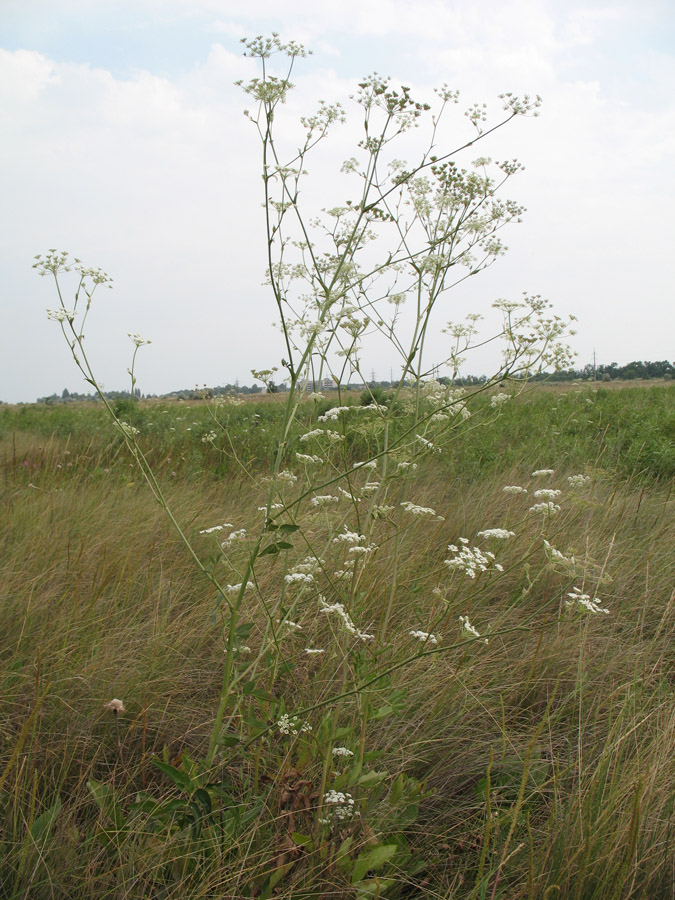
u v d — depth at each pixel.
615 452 7.54
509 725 2.99
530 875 1.91
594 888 2.04
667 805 2.31
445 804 2.60
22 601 3.53
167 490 6.13
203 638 3.41
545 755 2.83
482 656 3.29
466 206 3.07
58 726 2.74
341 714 2.79
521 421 10.11
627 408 11.26
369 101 2.78
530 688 3.14
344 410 2.86
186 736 2.79
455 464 7.00
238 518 4.96
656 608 4.02
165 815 2.19
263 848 2.15
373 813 2.39
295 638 3.05
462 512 5.21
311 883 2.06
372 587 3.39
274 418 10.64
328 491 4.53
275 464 2.37
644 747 2.71
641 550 4.65
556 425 9.34
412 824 2.45
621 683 3.20
